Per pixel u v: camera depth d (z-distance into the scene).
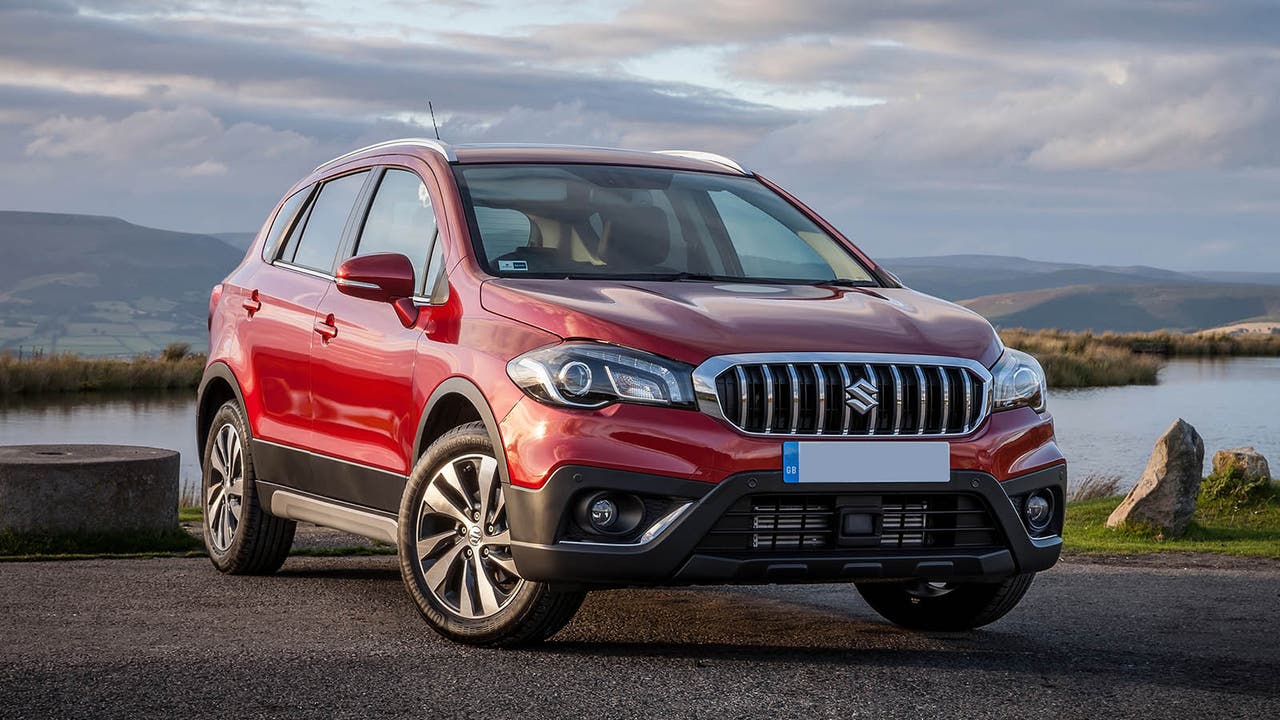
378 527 5.09
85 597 5.52
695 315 4.32
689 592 5.96
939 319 4.63
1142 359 54.59
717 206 5.59
